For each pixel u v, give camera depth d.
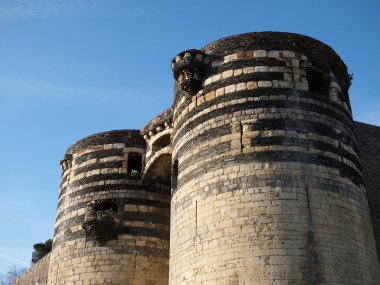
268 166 21.06
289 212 20.14
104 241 30.56
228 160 21.77
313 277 19.08
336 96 23.98
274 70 23.17
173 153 25.64
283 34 24.06
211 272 20.16
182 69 24.50
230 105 22.91
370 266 21.05
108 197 32.12
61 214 33.34
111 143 33.88
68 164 34.78
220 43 24.64
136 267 30.12
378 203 28.91
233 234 20.25
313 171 21.22
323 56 24.44
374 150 30.84
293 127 21.95
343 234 20.55
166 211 32.50
